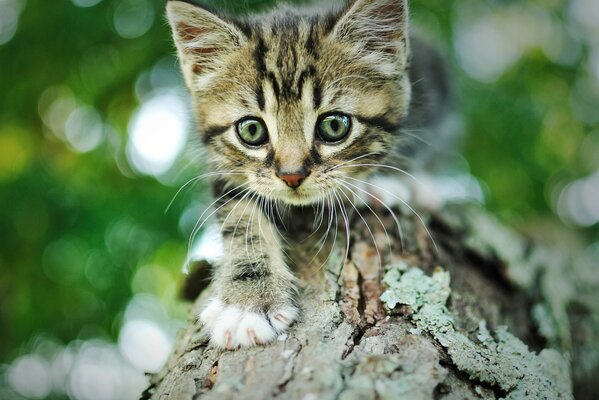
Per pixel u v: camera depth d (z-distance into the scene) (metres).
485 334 0.26
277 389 0.23
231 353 0.25
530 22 0.42
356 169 0.31
